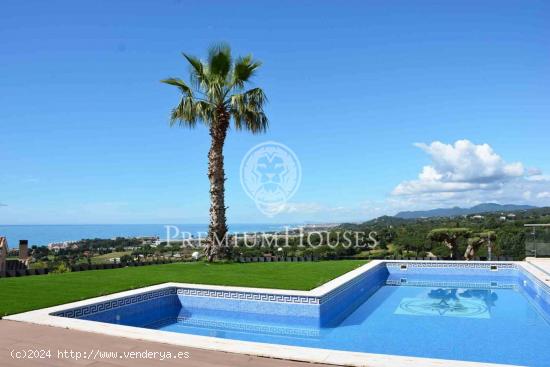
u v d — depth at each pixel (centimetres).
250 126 1441
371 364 381
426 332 738
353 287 1015
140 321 797
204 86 1430
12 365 400
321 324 773
